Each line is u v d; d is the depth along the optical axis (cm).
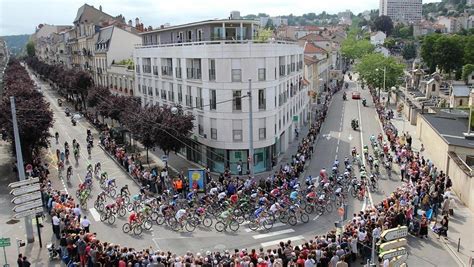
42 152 4647
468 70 9312
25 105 3888
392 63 8075
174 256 1998
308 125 6094
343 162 4094
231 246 2338
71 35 10800
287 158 4303
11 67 11044
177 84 4350
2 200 3120
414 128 5700
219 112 3722
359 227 2136
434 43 11412
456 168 3069
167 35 5016
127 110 4606
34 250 2288
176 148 3706
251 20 4044
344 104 8050
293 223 2612
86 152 4641
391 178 3541
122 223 2695
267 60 3706
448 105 6344
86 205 2972
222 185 3133
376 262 2059
